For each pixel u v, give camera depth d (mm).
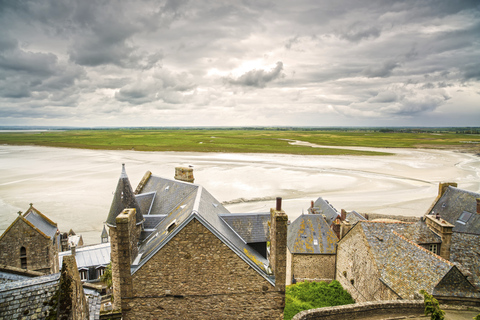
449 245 27203
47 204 69188
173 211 24078
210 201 23766
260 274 18281
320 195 78875
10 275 16766
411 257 24844
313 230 37562
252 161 134875
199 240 17641
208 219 18625
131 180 92375
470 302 21391
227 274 18141
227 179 96000
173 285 17953
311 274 35938
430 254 23781
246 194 79062
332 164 127938
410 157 151500
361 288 28719
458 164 128625
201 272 17984
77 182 90188
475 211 34750
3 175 101625
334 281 34188
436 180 96625
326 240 36562
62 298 12148
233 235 20547
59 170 110438
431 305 19516
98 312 17656
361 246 28969
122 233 17266
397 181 95562
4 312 12523
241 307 18562
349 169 116375
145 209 28109
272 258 19172
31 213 33688
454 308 21203
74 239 48844
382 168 118688
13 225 29141
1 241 28781
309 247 35969
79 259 40594
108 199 73062
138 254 19547
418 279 23031
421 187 87750
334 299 30578
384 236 28469
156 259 17656
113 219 23219
